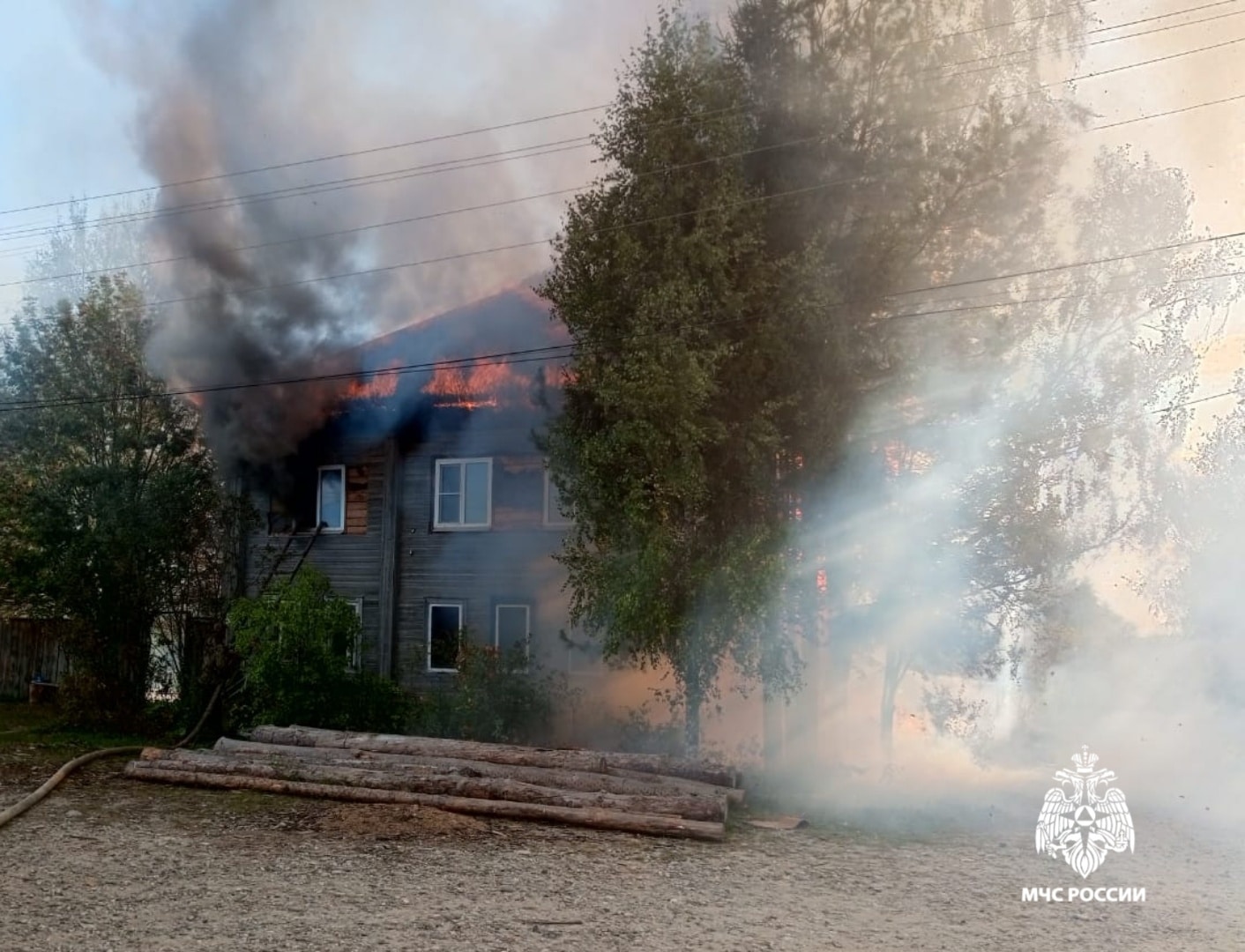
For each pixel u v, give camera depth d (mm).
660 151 13359
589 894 8227
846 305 13438
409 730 15719
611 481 13453
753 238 13156
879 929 7449
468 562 19969
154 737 16906
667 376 12492
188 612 17844
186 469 18469
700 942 6992
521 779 11969
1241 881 9203
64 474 17484
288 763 12508
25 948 6598
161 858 9164
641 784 11656
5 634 23234
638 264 13328
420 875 8664
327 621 15281
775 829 11117
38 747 15484
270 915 7434
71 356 18672
